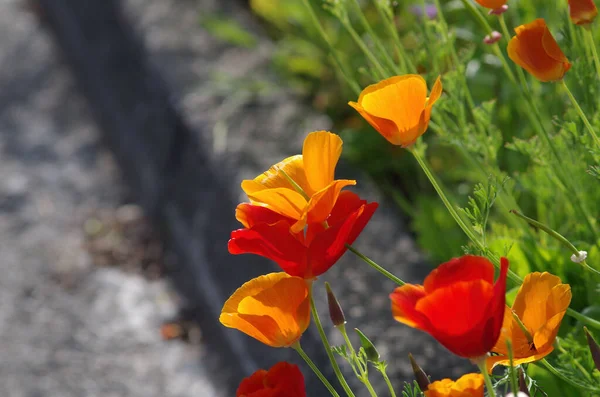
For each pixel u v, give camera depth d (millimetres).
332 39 2043
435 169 1774
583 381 1188
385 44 1837
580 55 1287
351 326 1489
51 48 3461
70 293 2264
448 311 1053
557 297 1096
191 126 2170
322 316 1512
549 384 1235
